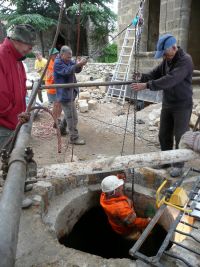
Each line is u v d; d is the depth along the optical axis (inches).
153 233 127.6
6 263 34.7
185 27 287.3
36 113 251.9
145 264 71.4
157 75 137.9
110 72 506.0
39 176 80.4
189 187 111.9
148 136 217.6
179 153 84.7
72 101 187.0
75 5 697.0
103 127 243.6
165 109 138.0
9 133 111.2
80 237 138.3
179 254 71.9
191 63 124.0
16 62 106.0
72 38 810.8
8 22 754.8
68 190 126.1
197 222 84.4
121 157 85.1
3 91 102.2
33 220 90.4
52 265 72.3
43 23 733.3
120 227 127.1
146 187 132.7
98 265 71.4
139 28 138.0
